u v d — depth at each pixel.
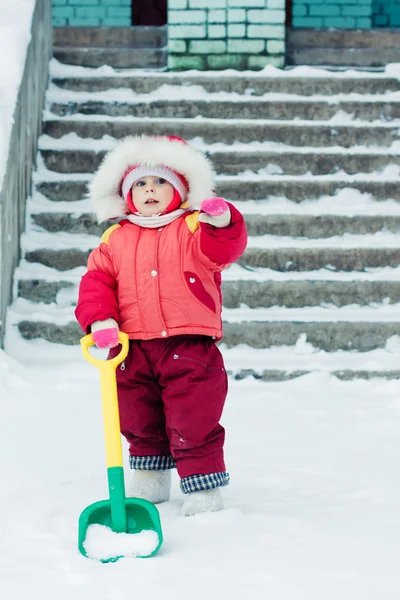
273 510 2.95
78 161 7.52
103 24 11.62
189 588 2.18
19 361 5.73
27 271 6.43
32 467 3.53
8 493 3.14
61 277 6.38
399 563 2.37
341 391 5.37
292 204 7.29
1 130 6.11
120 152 3.11
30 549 2.51
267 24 8.88
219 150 7.54
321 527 2.72
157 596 2.13
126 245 3.06
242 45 8.89
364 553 2.45
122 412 3.07
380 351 6.05
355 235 6.98
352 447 4.00
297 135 7.84
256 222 6.91
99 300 2.91
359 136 7.88
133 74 8.41
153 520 2.48
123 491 2.53
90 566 2.36
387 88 8.45
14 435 4.11
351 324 6.06
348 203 7.30
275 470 3.57
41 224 6.90
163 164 3.08
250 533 2.65
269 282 6.37
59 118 7.82
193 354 2.96
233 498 3.14
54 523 2.77
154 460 3.08
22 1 7.42
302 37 9.55
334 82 8.41
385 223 7.01
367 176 7.50
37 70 7.57
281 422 4.52
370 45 9.60
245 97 8.23
